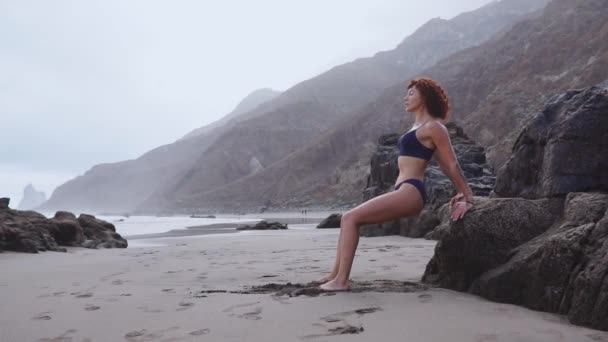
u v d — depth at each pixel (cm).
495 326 287
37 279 574
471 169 1723
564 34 8812
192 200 12625
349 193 8688
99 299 416
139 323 321
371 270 566
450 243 404
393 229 1392
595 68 7006
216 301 382
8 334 302
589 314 283
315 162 11281
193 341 275
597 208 344
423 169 427
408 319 305
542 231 377
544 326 285
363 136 10975
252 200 11300
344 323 299
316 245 1059
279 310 338
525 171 467
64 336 295
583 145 394
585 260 306
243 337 277
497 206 393
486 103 8556
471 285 393
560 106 435
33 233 1147
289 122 16200
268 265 668
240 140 15188
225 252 934
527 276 343
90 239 1405
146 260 817
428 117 430
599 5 9131
